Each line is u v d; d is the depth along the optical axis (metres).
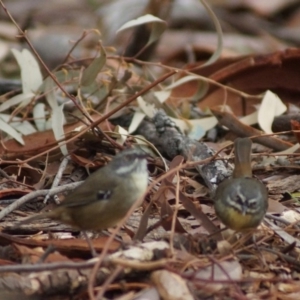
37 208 9.65
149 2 16.88
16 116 12.98
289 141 12.38
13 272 6.95
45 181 10.57
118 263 6.89
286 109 12.70
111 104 12.58
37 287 7.02
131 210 7.25
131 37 16.91
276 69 13.72
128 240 8.39
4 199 9.83
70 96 10.70
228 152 11.77
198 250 8.04
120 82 12.51
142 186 8.14
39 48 18.92
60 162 11.10
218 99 13.96
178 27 23.69
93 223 8.10
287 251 8.38
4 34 19.59
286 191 10.37
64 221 8.20
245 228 8.39
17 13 23.31
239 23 24.17
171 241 7.48
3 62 18.67
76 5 25.06
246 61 13.68
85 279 7.15
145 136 11.70
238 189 8.37
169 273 7.11
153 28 12.89
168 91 12.94
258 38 23.14
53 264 6.91
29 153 11.13
